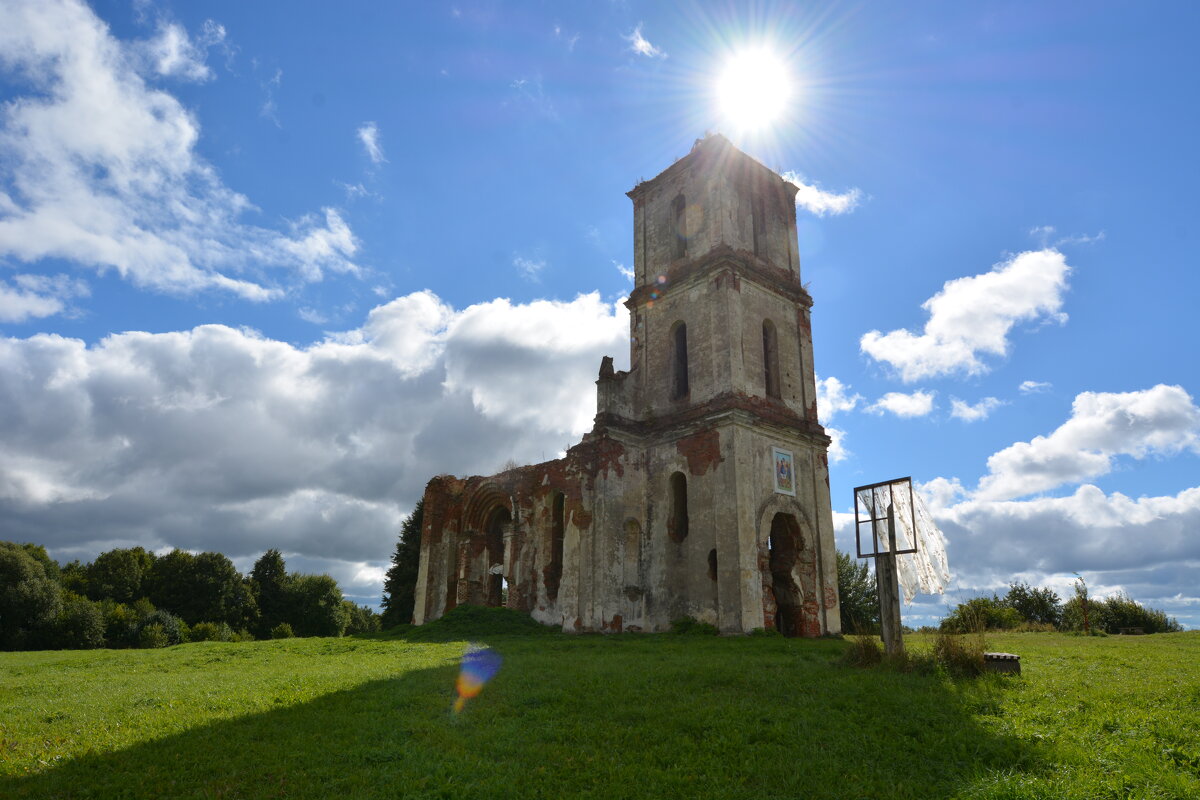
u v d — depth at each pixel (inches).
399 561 2335.1
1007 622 1664.6
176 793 335.9
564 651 861.8
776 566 1290.6
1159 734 374.9
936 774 342.0
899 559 630.5
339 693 542.0
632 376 1417.3
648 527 1305.4
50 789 339.6
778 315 1419.8
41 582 2469.2
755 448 1250.0
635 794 322.7
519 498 1561.3
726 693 497.4
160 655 1080.2
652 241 1521.9
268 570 3528.5
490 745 391.2
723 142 1423.5
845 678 532.4
